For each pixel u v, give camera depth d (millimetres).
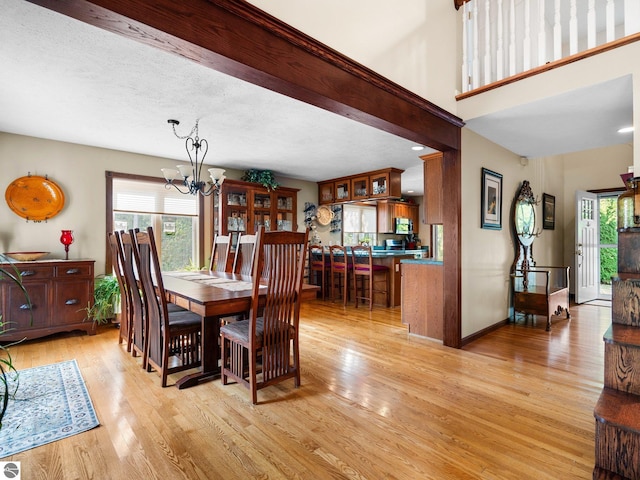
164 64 2406
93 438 1825
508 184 4387
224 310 2143
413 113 2869
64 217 4180
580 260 5965
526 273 4359
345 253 5562
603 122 3371
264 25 1848
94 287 4023
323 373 2738
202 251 5391
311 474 1551
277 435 1857
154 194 4992
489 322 3984
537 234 4934
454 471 1569
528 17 3002
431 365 2914
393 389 2438
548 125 3471
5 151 3822
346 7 2412
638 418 1413
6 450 1715
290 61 1992
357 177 6277
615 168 6086
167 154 4836
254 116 3373
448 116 3172
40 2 1281
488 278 3949
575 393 2369
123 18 1389
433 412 2107
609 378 1714
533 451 1717
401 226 8953
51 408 2141
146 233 2473
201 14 1611
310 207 6934
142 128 3721
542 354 3195
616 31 4570
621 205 2279
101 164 4461
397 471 1570
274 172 6145
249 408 2156
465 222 3506
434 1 3195
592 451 1715
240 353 2371
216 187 3996
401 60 2826
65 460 1645
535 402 2238
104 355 3160
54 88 2766
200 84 2703
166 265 5109
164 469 1583
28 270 3477
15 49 2213
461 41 3518
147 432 1884
